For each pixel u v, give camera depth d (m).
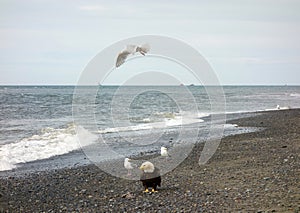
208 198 11.52
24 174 15.98
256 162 16.88
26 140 23.52
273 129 29.09
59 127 29.55
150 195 12.16
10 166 17.47
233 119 36.88
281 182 13.16
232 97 93.44
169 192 12.38
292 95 109.12
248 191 12.11
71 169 16.84
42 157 19.45
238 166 16.20
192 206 10.80
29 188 13.72
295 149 20.06
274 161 16.98
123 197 12.15
